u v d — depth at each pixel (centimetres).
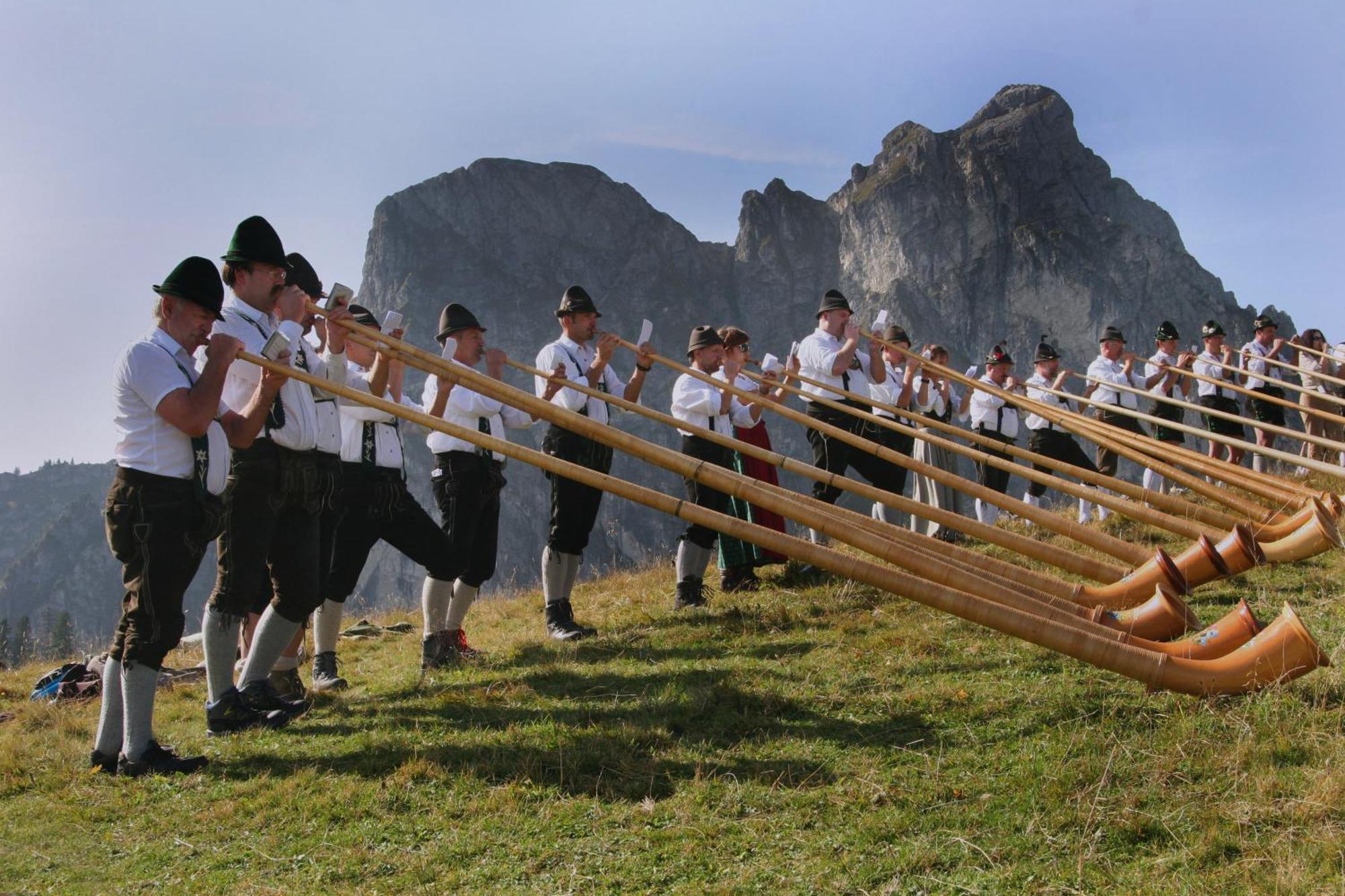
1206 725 458
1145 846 370
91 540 19675
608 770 492
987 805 413
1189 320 17225
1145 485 1454
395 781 496
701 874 386
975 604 503
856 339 1112
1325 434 1791
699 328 998
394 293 19138
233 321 622
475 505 821
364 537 784
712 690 597
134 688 551
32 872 432
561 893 380
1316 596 676
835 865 380
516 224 19900
